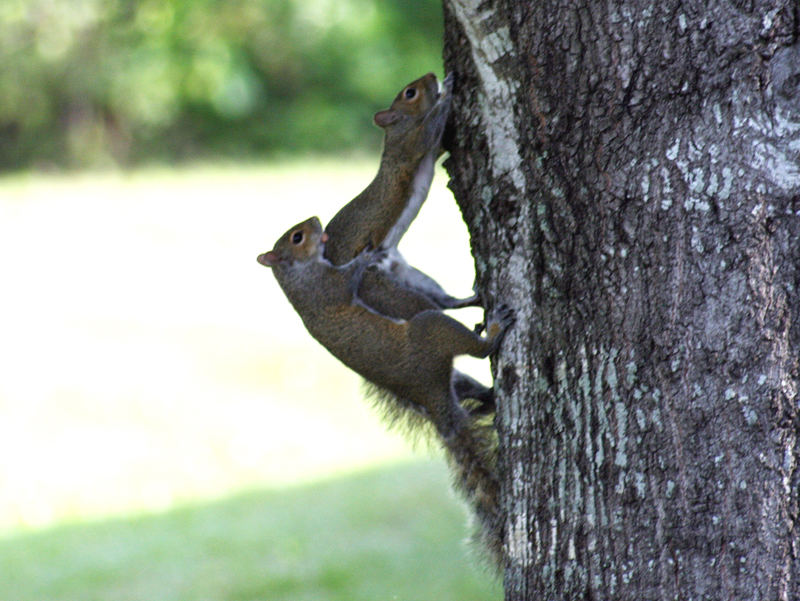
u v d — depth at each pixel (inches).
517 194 241.4
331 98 2016.5
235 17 1959.9
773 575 215.2
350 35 2009.1
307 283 295.6
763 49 209.6
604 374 228.8
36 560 519.8
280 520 549.6
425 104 303.0
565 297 233.6
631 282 223.3
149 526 559.5
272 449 677.3
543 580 243.8
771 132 210.8
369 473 618.2
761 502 215.3
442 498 563.2
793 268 211.3
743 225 212.7
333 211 1347.2
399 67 2039.9
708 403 217.8
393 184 306.2
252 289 1034.1
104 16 1907.0
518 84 235.6
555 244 233.8
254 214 1338.6
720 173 213.5
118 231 1269.7
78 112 1888.5
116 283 1060.5
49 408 752.3
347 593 454.3
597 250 226.8
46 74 1856.5
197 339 891.4
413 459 639.1
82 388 789.2
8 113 1875.0
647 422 224.1
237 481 626.2
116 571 496.1
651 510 225.0
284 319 941.8
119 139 1914.4
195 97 1926.7
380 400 309.6
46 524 576.1
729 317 215.0
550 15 226.2
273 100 2012.8
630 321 224.1
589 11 221.8
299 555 501.7
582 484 234.8
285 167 1766.7
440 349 279.9
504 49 236.1
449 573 470.0
